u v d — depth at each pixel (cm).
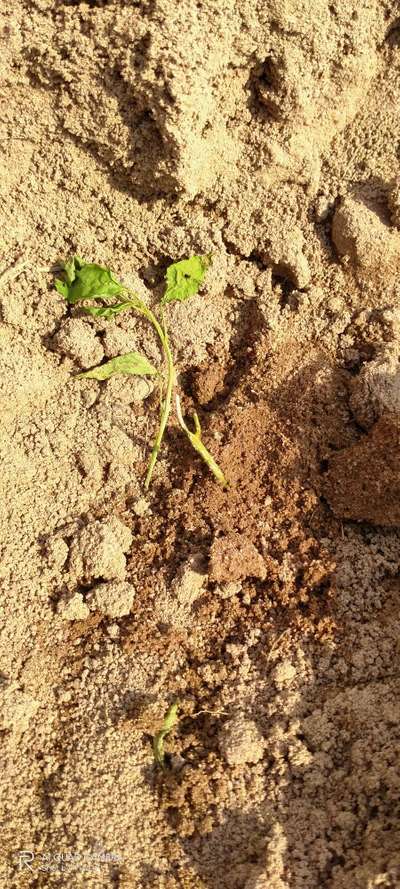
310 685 18
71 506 21
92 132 20
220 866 16
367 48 19
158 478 21
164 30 18
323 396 21
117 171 21
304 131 20
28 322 22
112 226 22
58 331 22
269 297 22
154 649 19
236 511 20
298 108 20
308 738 17
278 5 18
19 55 18
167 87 18
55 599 20
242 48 19
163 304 21
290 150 21
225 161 21
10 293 22
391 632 18
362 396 20
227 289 22
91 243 22
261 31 19
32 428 22
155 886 16
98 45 18
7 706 18
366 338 22
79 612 20
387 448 19
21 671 19
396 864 15
